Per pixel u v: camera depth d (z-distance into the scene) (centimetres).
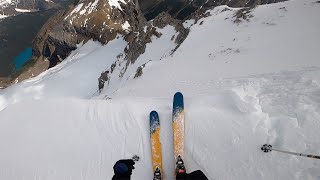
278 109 901
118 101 1149
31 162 971
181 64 2425
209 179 793
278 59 1773
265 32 2394
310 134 795
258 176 757
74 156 958
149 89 2042
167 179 837
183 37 3459
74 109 1136
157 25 4141
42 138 1048
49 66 7719
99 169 902
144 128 991
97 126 1040
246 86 1120
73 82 5228
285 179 724
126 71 3819
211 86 1535
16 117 1165
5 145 1056
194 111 995
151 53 3747
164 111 1040
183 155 856
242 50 2198
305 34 2094
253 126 874
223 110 968
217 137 888
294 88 1006
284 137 810
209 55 2384
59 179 900
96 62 5762
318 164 725
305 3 2642
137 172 864
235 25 2794
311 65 1512
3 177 948
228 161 820
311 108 866
